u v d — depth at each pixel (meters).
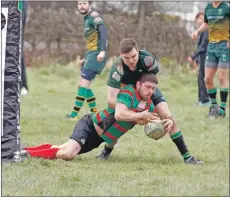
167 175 14.27
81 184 12.95
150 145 18.91
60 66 46.09
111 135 16.02
